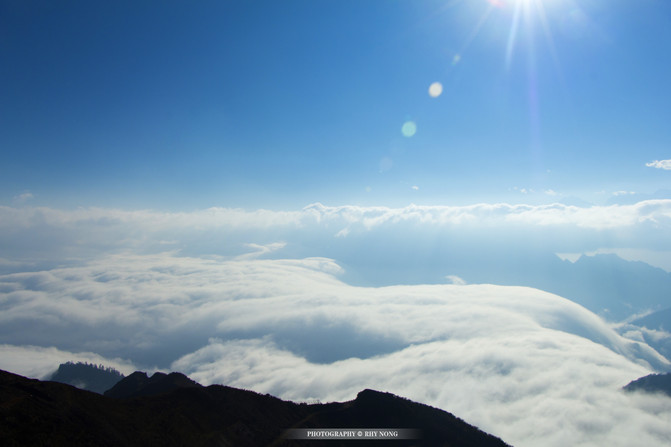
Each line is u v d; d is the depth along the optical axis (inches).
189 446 2411.4
